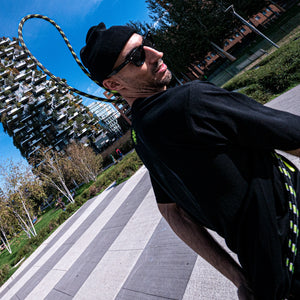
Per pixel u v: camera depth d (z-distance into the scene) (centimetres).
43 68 74
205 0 3584
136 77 67
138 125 63
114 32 63
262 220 50
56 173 2769
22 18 75
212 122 48
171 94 53
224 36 3931
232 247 60
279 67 688
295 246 50
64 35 79
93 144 8244
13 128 7375
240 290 64
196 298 208
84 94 79
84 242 596
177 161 56
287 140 47
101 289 327
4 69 7744
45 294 454
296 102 476
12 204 1912
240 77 1018
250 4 3466
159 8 3631
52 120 7781
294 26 2166
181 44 3706
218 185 52
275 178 54
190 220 77
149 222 427
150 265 299
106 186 1476
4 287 876
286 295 52
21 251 1276
